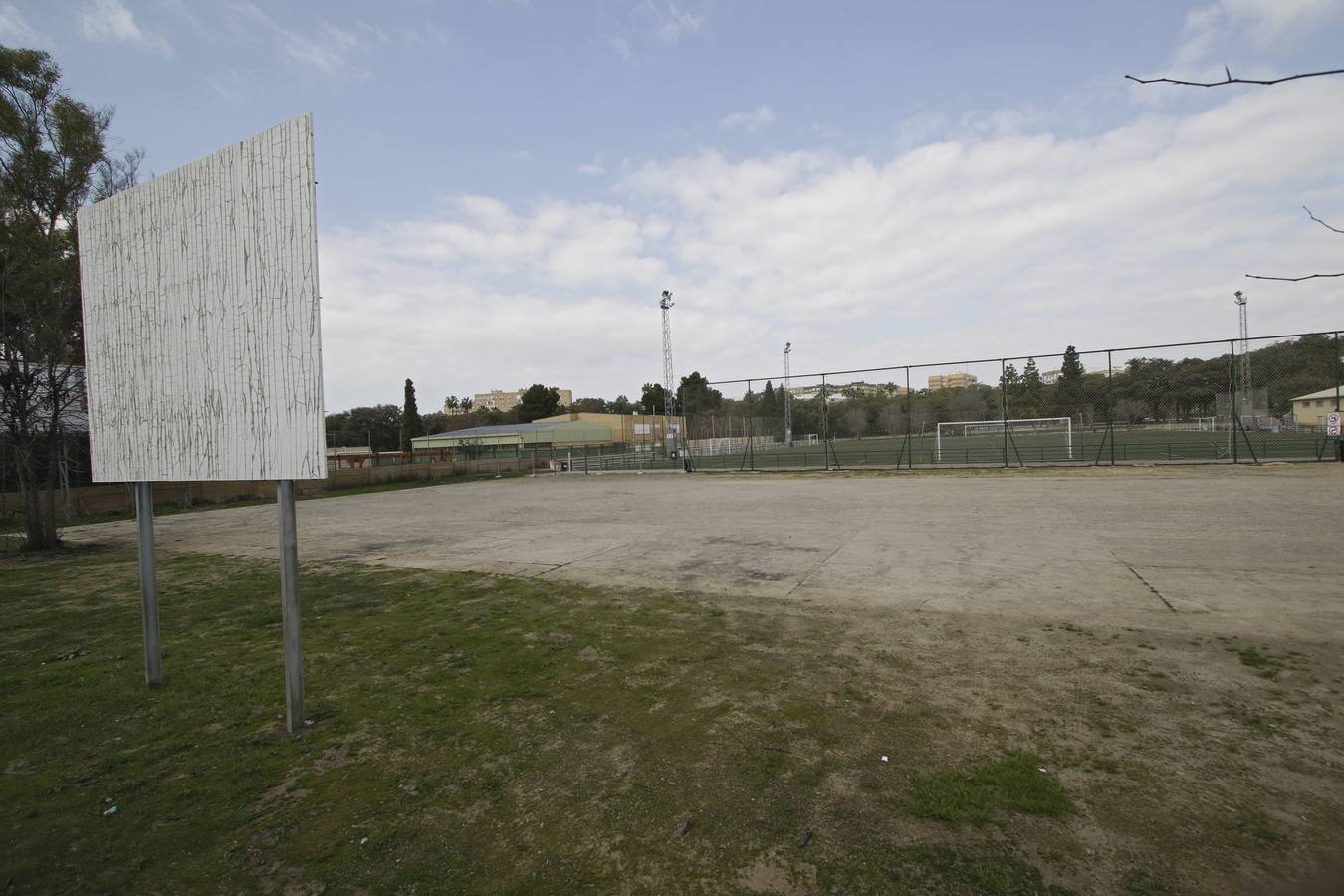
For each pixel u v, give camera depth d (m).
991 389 25.86
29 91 11.39
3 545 11.84
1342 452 17.42
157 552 10.75
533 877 2.16
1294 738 2.99
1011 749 2.96
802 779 2.76
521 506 16.22
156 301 3.95
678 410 69.56
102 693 4.09
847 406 28.39
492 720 3.51
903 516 11.13
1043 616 5.05
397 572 7.93
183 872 2.24
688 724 3.36
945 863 2.16
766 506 13.62
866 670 4.05
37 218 11.25
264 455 3.39
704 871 2.17
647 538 9.95
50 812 2.67
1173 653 4.14
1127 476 16.31
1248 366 21.75
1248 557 6.79
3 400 10.77
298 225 3.16
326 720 3.58
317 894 2.10
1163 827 2.33
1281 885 2.00
